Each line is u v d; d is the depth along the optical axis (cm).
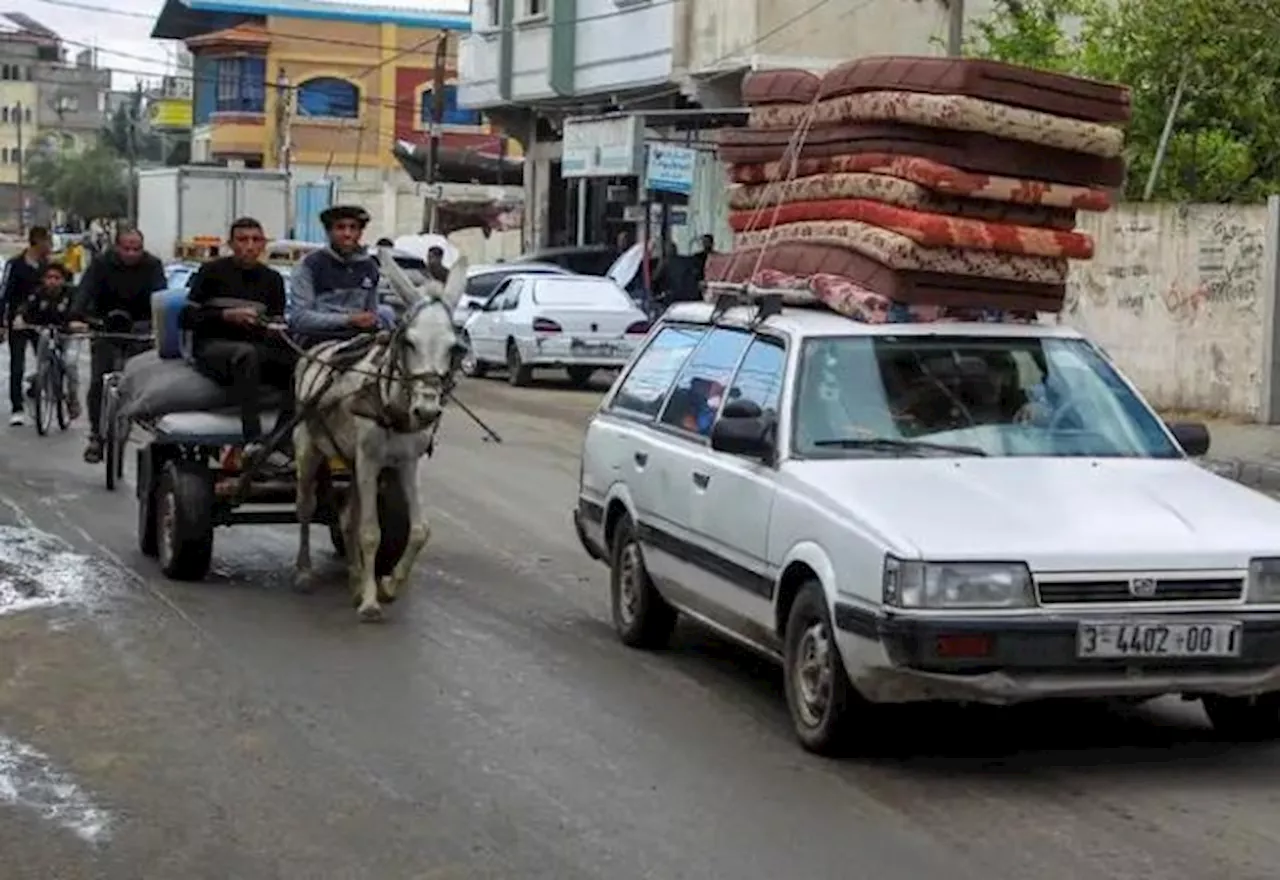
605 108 3728
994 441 876
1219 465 1883
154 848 722
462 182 5122
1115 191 1066
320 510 1201
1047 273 930
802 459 860
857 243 918
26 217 11250
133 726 872
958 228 900
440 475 1708
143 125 9950
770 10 3086
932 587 761
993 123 899
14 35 12812
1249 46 2462
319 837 734
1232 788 791
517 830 740
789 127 991
